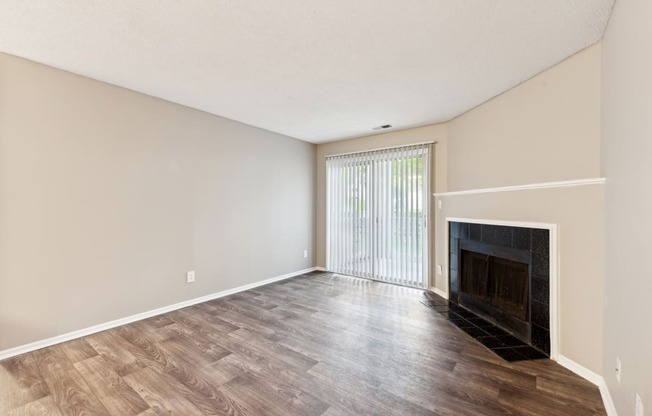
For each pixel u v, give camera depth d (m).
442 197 3.84
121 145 2.87
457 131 3.69
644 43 1.23
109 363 2.18
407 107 3.38
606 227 1.83
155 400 1.77
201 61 2.35
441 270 3.86
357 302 3.58
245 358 2.26
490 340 2.56
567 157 2.25
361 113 3.62
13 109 2.26
